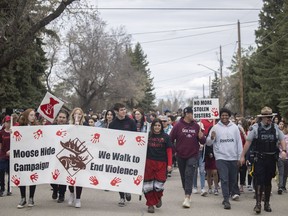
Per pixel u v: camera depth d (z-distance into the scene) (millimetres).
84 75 61781
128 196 10914
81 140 10148
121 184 10062
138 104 78000
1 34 17422
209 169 12281
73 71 62750
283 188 13141
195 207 10391
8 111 30078
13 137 10070
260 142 9797
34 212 9461
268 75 45562
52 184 11047
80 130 10156
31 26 17547
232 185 10742
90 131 10156
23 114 10656
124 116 10695
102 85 63656
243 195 12469
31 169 10078
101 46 62750
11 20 17125
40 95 33344
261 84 46375
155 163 9812
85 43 61906
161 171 9805
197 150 10594
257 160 9781
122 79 64250
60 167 10109
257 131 9836
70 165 10102
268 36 49562
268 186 10000
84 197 11500
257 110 51125
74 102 68562
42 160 10125
